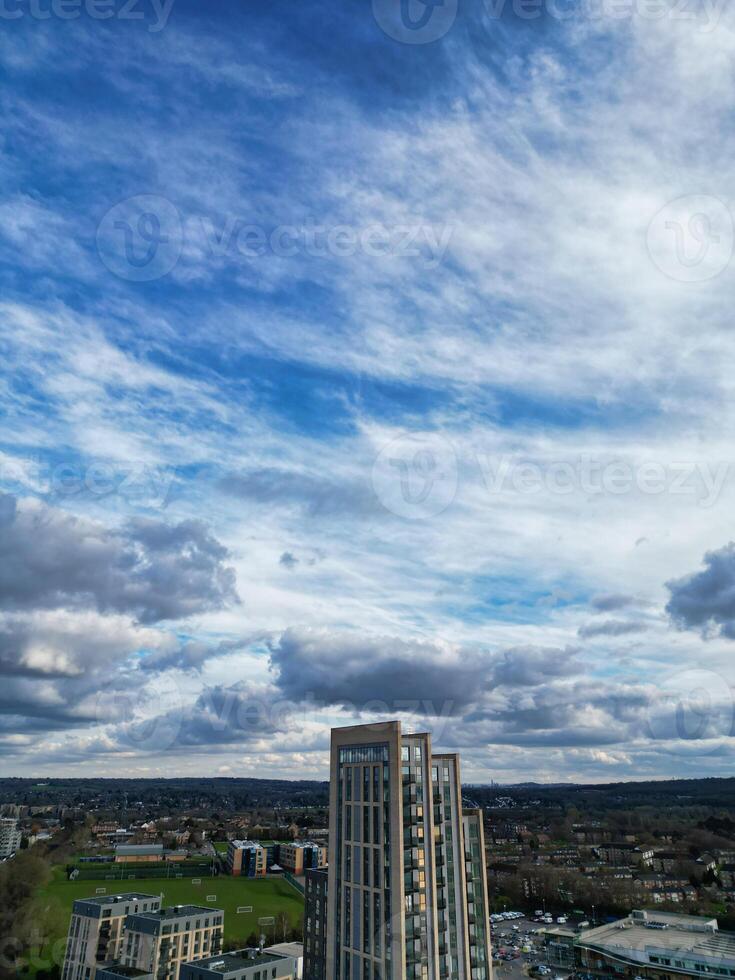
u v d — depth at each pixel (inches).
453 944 2454.5
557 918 6338.6
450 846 2568.9
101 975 3560.5
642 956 4505.4
